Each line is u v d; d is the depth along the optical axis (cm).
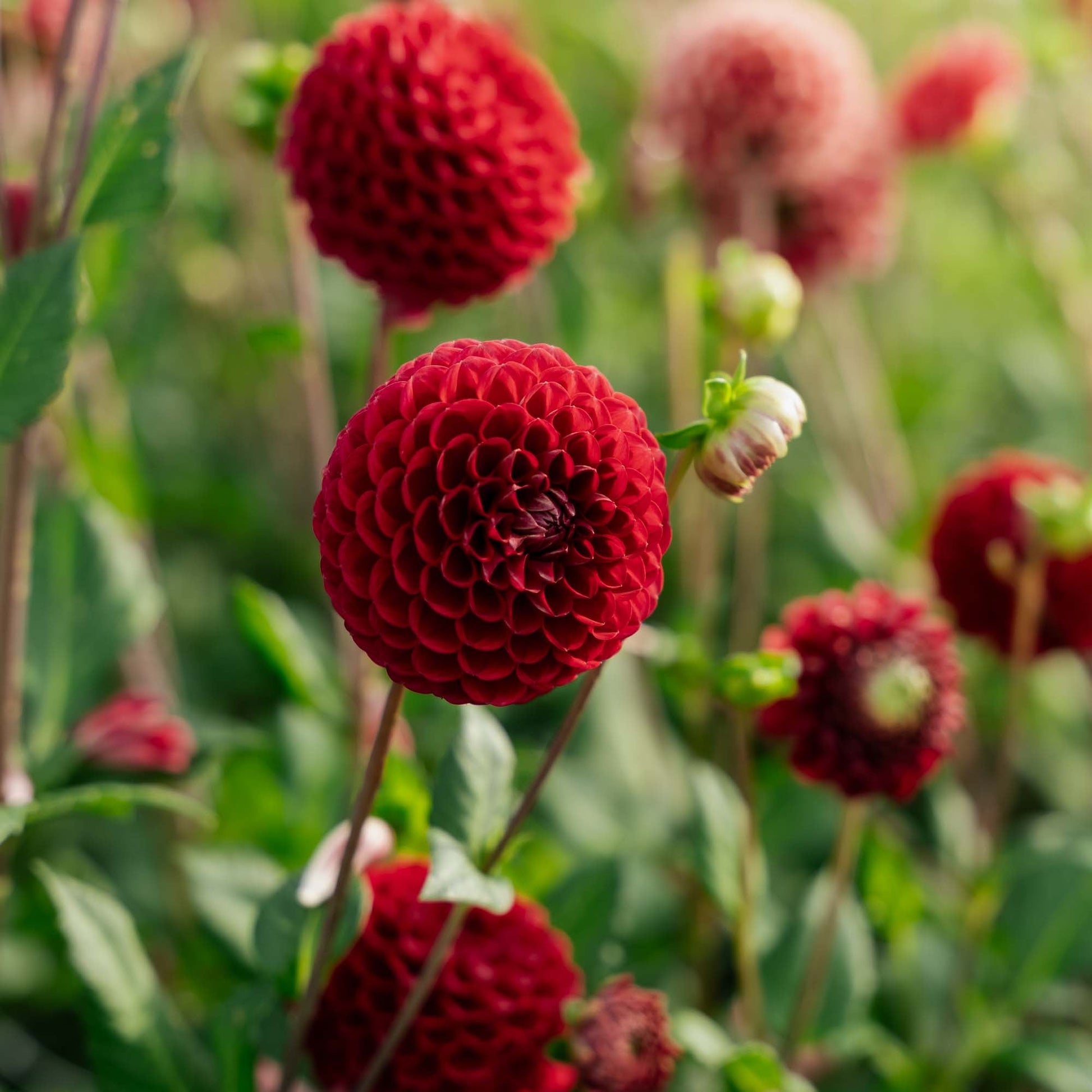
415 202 70
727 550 105
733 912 74
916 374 119
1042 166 100
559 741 65
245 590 78
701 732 88
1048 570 80
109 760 76
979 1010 83
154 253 105
